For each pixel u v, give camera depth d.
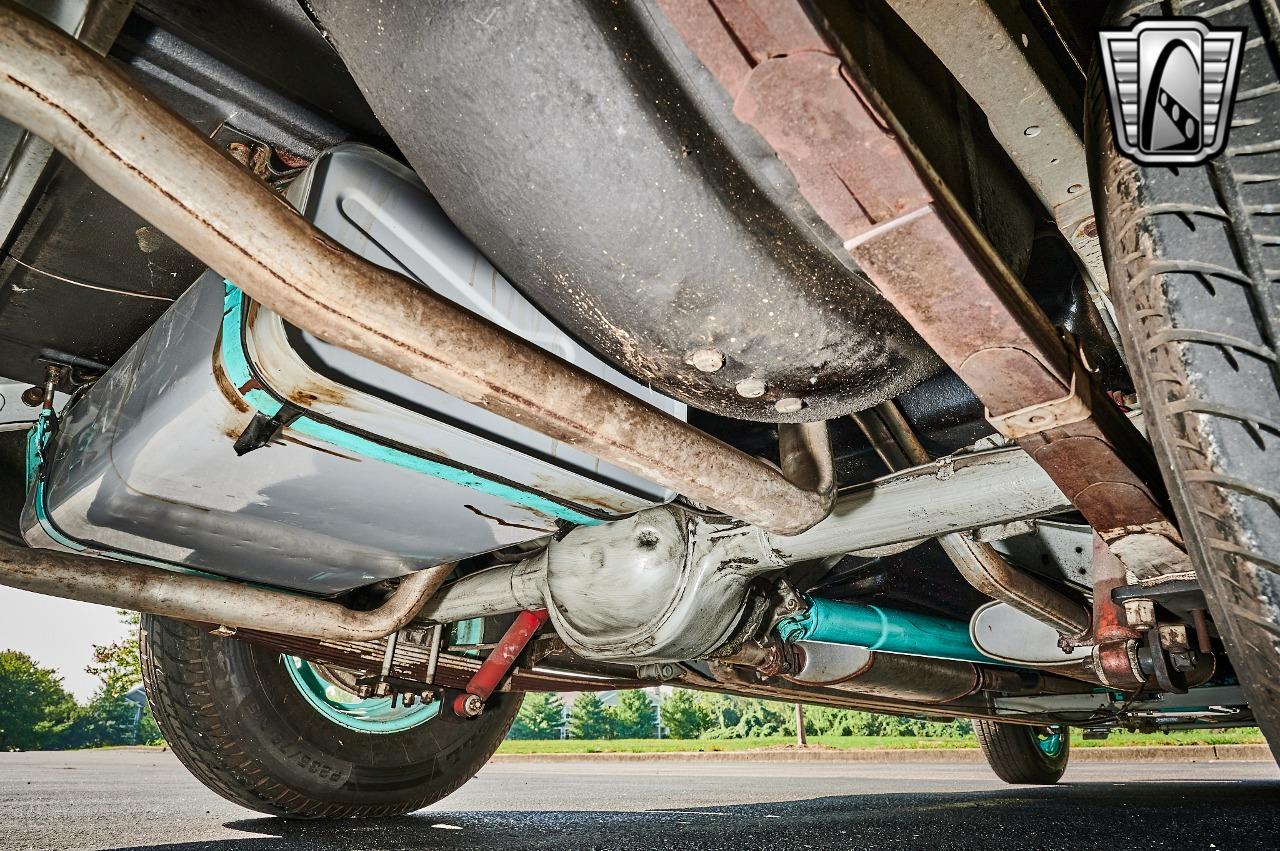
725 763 10.83
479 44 0.60
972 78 0.68
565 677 1.86
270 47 0.77
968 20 0.63
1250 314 0.58
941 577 1.92
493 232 0.74
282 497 1.01
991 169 0.88
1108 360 1.25
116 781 4.26
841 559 1.69
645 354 0.81
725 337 0.76
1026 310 0.65
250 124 0.85
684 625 1.24
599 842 1.40
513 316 0.87
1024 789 3.15
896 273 0.59
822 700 2.18
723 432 1.40
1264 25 0.59
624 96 0.60
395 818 1.81
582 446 0.78
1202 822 1.71
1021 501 0.98
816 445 1.02
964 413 1.38
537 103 0.61
